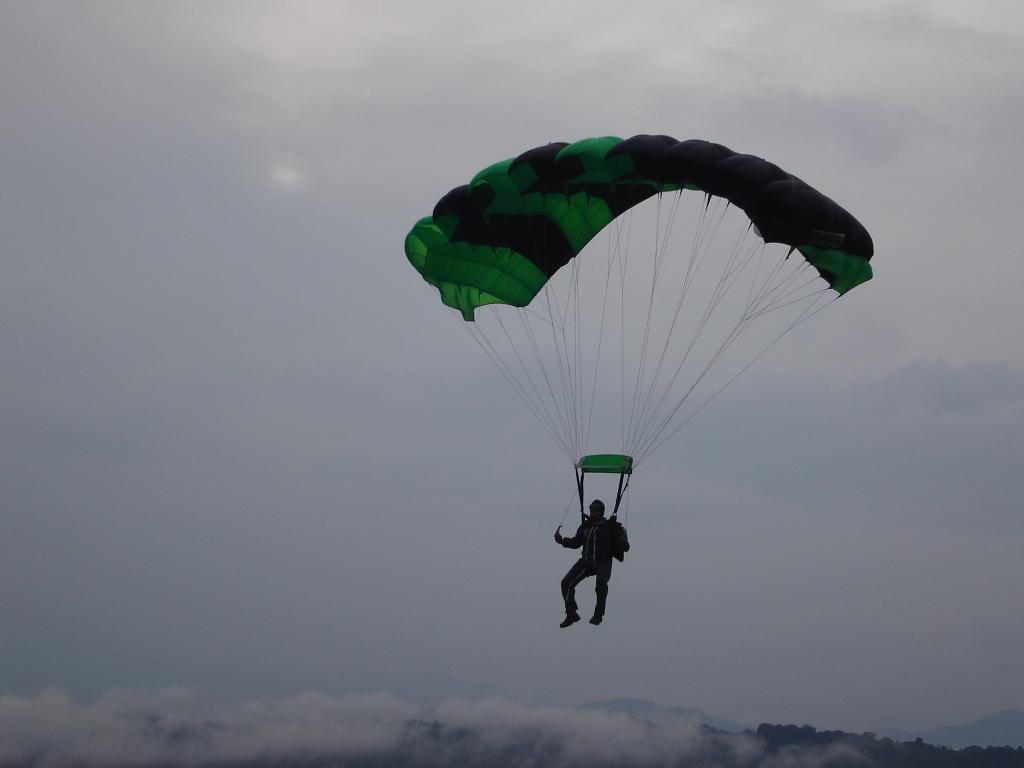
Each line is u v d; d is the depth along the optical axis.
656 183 20.94
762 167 19.25
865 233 19.66
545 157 20.66
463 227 22.27
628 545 19.69
